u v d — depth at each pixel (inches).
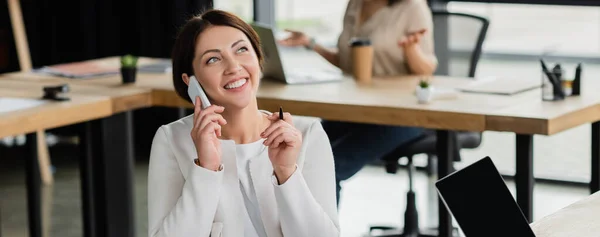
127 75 160.4
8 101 141.8
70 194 207.2
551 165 218.8
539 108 135.6
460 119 134.4
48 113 135.5
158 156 95.9
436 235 166.6
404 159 226.8
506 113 132.3
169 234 90.9
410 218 166.7
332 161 97.3
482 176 66.6
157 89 155.7
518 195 134.3
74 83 161.3
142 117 239.8
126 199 156.2
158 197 95.0
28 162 163.5
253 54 95.7
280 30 237.9
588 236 72.8
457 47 174.9
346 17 173.3
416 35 161.3
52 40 241.4
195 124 91.4
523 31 225.8
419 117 137.3
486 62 232.4
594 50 222.5
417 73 164.9
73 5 238.4
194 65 95.1
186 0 228.7
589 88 151.6
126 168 155.1
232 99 94.1
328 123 162.2
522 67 229.1
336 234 93.7
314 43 173.9
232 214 94.1
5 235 180.5
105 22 236.7
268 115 100.0
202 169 90.7
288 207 91.2
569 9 220.1
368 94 148.5
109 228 154.7
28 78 166.6
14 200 203.3
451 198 65.4
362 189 211.3
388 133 156.6
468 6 218.4
